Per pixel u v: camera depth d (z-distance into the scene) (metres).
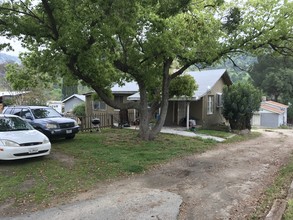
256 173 8.81
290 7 13.20
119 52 13.70
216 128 21.48
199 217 5.44
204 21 12.49
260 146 14.73
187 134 17.45
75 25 10.09
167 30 11.73
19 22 11.27
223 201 6.32
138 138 14.79
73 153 10.88
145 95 14.59
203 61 13.91
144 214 5.56
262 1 13.48
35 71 16.20
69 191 6.96
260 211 5.65
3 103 33.34
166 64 14.21
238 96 21.17
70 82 15.85
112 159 10.02
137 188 7.26
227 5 13.66
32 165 9.03
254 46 13.95
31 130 10.16
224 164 10.05
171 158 10.75
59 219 5.36
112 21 9.60
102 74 13.24
